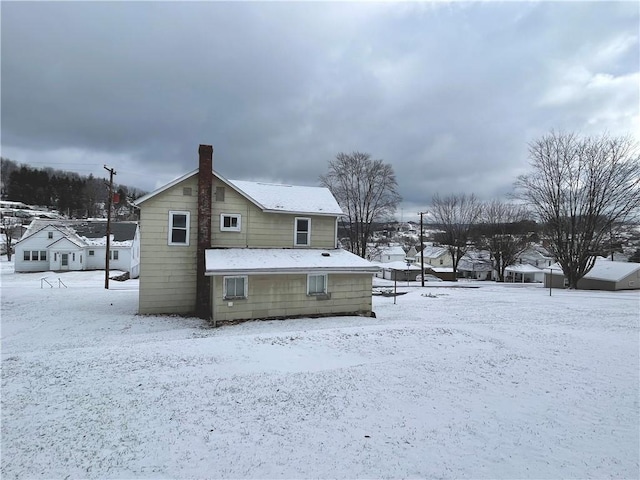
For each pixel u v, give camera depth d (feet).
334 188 154.51
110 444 17.90
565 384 27.43
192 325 50.72
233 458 17.12
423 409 22.65
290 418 20.95
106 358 29.40
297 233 63.82
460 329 42.86
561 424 21.30
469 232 193.16
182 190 57.67
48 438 18.22
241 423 20.22
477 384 26.84
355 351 33.24
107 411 20.98
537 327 48.29
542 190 125.49
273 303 53.52
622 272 118.62
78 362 28.37
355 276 58.44
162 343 34.12
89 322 51.34
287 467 16.60
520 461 17.60
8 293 76.28
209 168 57.21
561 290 112.88
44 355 30.09
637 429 20.86
